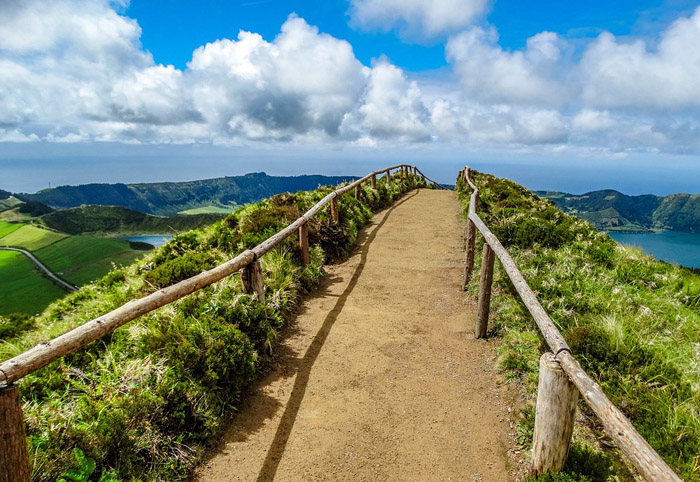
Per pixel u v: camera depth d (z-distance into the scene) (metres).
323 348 5.47
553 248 8.68
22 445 2.34
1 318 7.18
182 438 3.54
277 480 3.29
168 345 4.23
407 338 5.75
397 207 16.86
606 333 4.69
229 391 4.23
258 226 9.13
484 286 5.49
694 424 3.48
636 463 1.93
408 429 3.89
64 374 3.91
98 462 3.02
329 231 9.77
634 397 3.84
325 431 3.88
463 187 19.97
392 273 8.64
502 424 3.92
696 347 4.96
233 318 5.03
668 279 7.23
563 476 2.80
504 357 4.86
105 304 7.05
